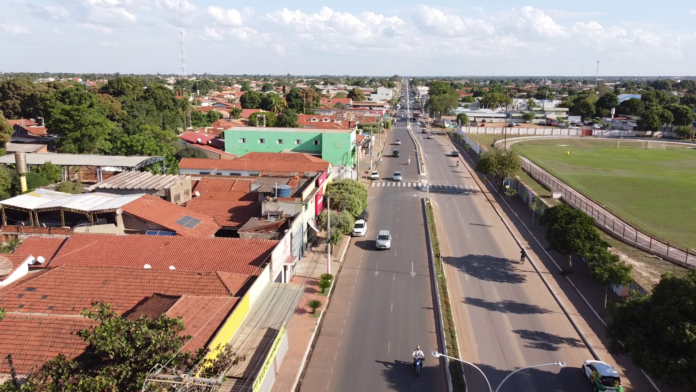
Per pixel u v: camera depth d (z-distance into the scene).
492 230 57.88
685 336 23.34
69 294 28.30
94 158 63.91
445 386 27.61
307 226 49.03
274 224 43.53
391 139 143.50
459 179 89.69
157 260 34.56
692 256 46.41
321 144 88.12
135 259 34.59
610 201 69.75
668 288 25.64
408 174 93.75
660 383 27.95
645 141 140.38
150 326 19.11
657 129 150.75
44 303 27.47
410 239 54.09
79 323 24.48
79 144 76.88
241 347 24.92
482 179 89.62
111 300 27.83
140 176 54.91
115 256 34.81
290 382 26.91
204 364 18.95
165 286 29.12
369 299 38.66
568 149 124.56
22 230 39.75
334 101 198.75
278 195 48.41
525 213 65.81
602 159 108.56
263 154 76.50
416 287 41.12
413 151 122.50
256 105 173.75
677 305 25.06
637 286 36.34
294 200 47.41
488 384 26.61
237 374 22.41
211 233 43.59
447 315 35.47
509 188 76.25
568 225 42.09
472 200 73.31
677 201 70.12
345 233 50.19
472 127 158.00
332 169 76.00
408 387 27.44
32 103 117.56
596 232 41.44
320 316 35.31
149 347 17.47
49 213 44.06
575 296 39.47
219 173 69.94
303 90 180.12
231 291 28.81
